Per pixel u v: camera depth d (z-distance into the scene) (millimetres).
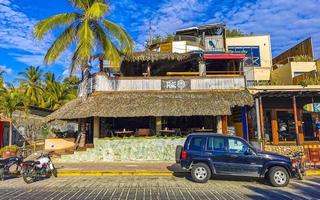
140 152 19094
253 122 21328
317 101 21938
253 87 22250
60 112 19906
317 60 26422
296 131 19453
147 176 14211
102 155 19031
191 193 10156
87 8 21078
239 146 12406
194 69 25156
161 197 9484
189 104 19281
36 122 33906
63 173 14547
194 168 12438
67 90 48781
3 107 24938
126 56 21469
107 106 19141
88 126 22344
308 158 15758
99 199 9195
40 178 13766
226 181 12711
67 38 20578
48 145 21922
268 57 31828
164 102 19547
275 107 22312
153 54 21719
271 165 11891
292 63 26750
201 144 12703
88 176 14297
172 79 21312
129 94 20703
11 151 20969
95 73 21188
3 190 10969
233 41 32031
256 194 10047
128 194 9961
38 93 45500
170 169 15414
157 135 20266
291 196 9742
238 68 23531
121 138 19250
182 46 30062
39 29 19688
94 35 20906
